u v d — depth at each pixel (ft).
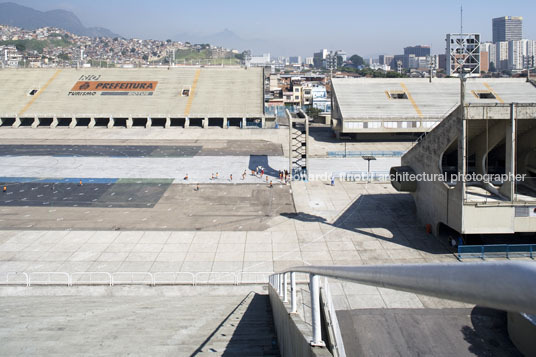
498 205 104.47
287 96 563.89
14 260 107.34
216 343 53.93
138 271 102.06
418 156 131.85
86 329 60.44
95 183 178.40
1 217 138.00
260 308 75.05
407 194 163.12
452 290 9.98
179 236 124.26
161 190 170.19
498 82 298.15
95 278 97.66
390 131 264.93
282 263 106.52
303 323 35.19
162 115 307.78
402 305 80.43
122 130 301.84
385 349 65.62
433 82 303.07
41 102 322.55
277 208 149.38
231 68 373.40
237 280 96.78
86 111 312.50
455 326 72.02
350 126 264.72
